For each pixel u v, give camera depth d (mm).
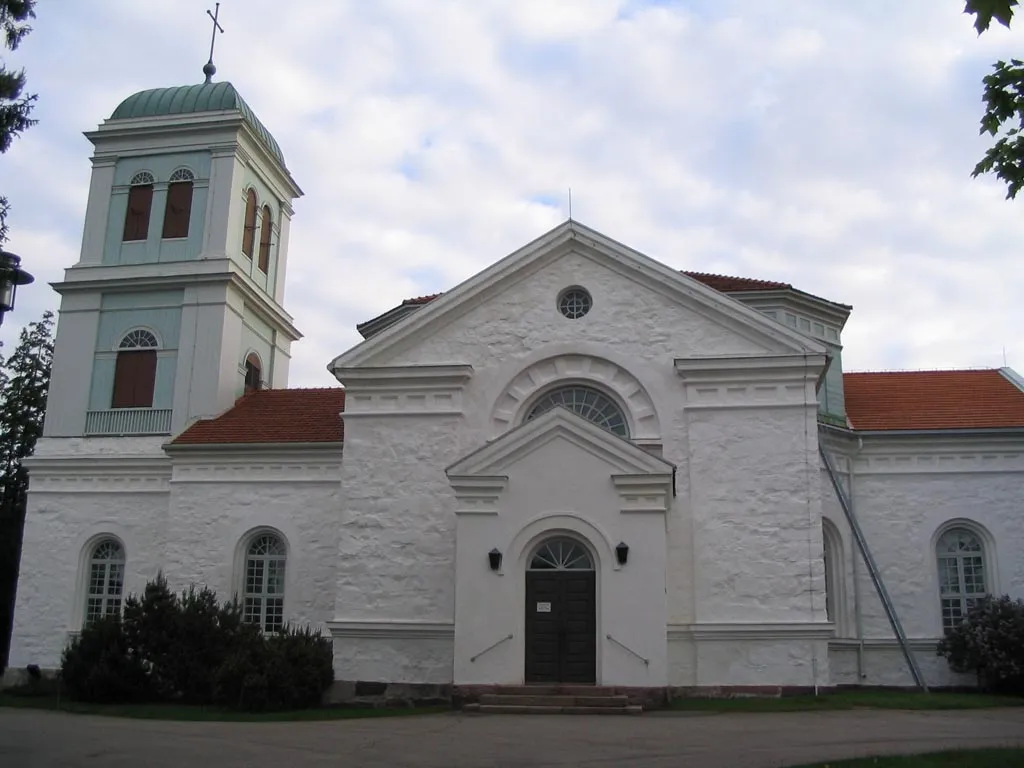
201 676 23375
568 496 22719
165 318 32719
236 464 29344
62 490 31078
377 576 24969
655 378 25125
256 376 34969
